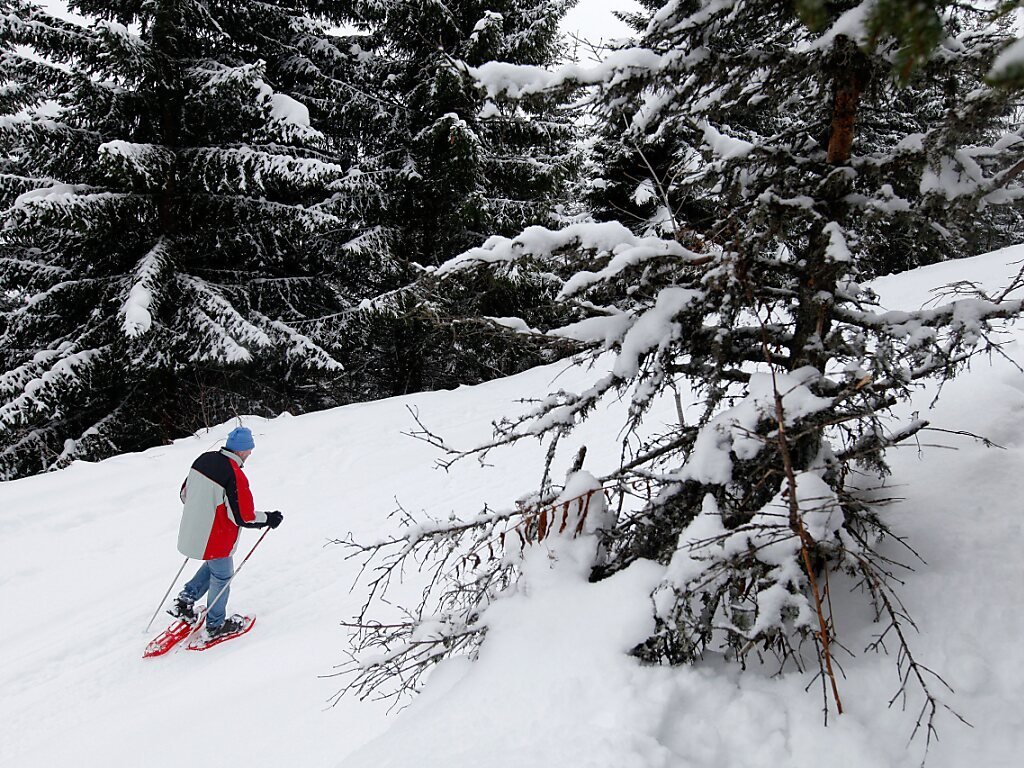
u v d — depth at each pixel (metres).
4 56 8.59
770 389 2.54
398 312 10.46
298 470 8.40
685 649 2.29
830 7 2.42
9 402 9.30
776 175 2.80
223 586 5.03
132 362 9.54
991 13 1.45
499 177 12.09
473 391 11.13
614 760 1.90
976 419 3.82
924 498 3.18
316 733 3.49
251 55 11.20
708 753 2.03
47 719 4.23
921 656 2.36
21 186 8.99
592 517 2.88
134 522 7.14
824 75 2.63
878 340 2.68
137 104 9.52
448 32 11.09
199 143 10.41
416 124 11.91
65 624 5.41
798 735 2.08
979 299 2.66
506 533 2.99
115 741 3.81
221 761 3.45
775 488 2.62
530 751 2.00
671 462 4.20
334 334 11.79
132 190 9.62
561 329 2.98
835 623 2.65
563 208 13.95
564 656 2.38
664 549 2.66
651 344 2.69
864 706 2.21
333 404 14.96
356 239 11.18
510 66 2.68
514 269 2.98
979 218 2.55
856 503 2.42
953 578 2.63
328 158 11.12
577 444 7.95
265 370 12.41
